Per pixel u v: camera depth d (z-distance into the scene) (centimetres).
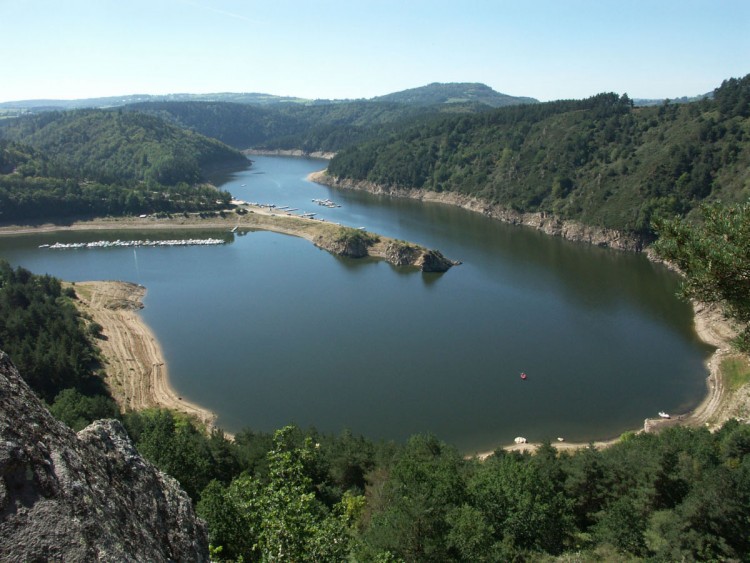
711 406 7550
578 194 19275
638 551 3453
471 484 3838
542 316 11062
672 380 8356
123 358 9081
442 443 5747
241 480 2756
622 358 9106
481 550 3077
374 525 3316
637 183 17375
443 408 7662
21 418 1034
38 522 892
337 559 1872
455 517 3219
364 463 5197
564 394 7994
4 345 8225
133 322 10844
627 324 10569
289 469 2008
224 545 2545
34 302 9775
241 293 12750
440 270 14525
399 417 7450
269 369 8838
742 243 2056
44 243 18300
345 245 16350
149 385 8362
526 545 3453
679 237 2292
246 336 10181
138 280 13875
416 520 3053
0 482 886
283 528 1797
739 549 3275
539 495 3569
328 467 5181
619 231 16562
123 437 1390
